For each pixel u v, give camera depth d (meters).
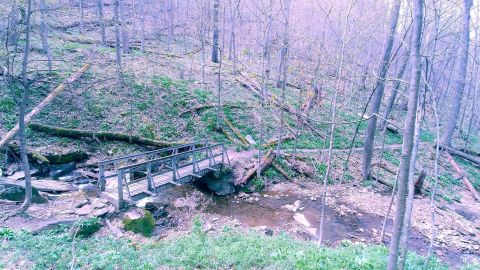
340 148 18.66
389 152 19.58
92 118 15.96
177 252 7.25
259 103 20.86
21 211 8.61
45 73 16.75
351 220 11.90
